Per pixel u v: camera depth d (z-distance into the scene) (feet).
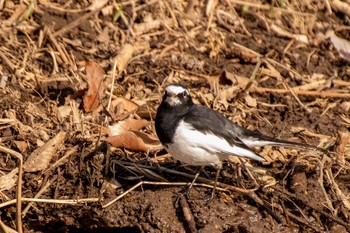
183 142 32.83
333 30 48.96
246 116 39.99
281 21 48.57
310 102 41.83
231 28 46.93
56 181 34.42
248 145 34.50
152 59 42.73
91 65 38.93
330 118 40.47
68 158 35.32
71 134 36.55
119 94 40.11
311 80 43.68
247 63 44.47
